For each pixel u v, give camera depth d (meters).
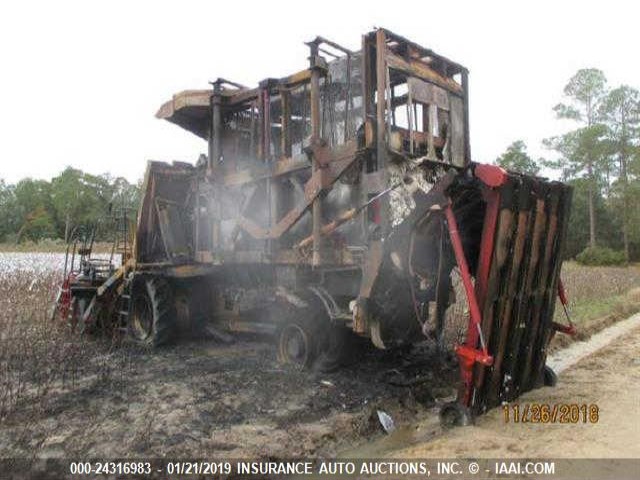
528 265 5.57
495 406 5.62
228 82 8.12
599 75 46.84
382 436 5.14
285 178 7.19
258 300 7.89
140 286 9.21
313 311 6.93
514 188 5.10
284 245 7.30
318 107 6.59
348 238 6.70
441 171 6.96
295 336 7.14
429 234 5.76
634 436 4.78
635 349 9.09
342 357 6.83
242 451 4.48
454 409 5.20
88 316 9.58
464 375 5.13
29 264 20.25
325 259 6.54
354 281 6.53
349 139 6.91
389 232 5.80
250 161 7.84
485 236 5.07
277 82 7.32
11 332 8.13
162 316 8.61
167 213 9.06
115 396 5.80
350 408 5.66
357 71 7.00
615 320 12.64
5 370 6.65
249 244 7.82
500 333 5.34
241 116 8.56
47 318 9.75
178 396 5.84
